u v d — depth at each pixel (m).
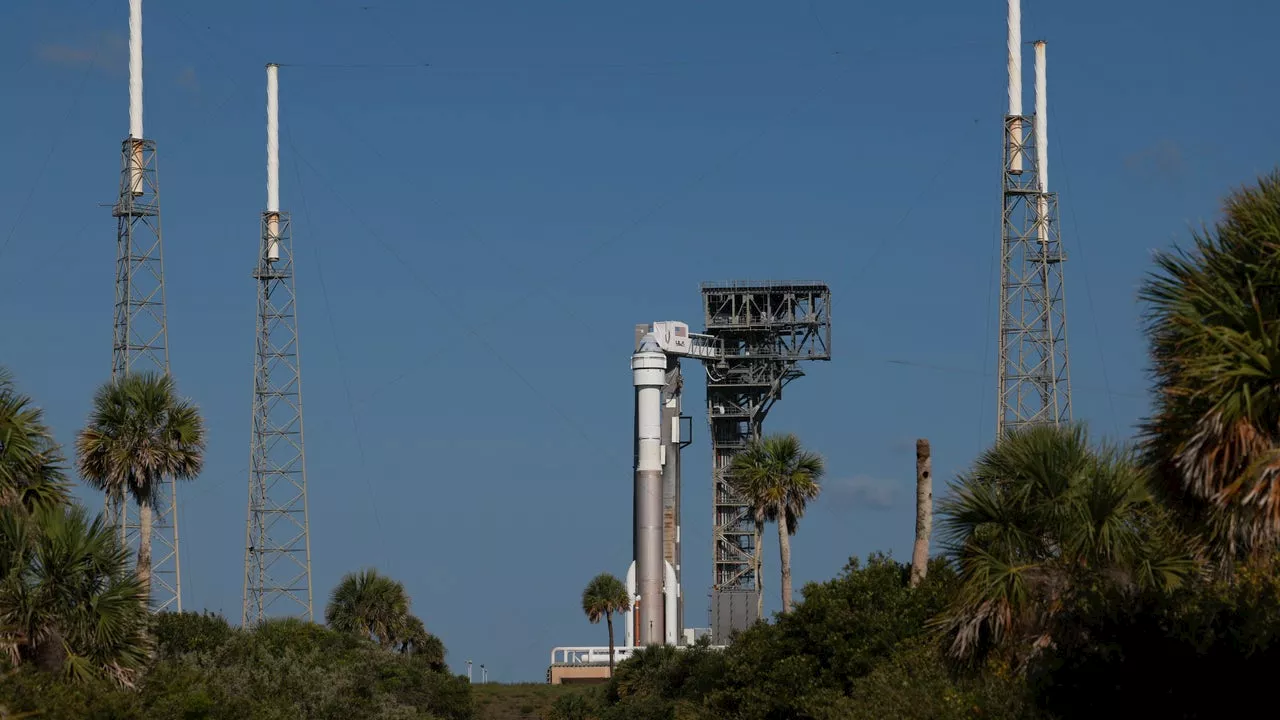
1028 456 42.50
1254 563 38.59
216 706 65.88
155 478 81.44
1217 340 30.56
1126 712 38.84
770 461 96.62
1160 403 32.22
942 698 48.81
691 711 99.81
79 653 49.88
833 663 70.75
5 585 48.28
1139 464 33.44
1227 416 29.89
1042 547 42.78
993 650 43.53
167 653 90.06
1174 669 38.62
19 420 49.88
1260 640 37.69
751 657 76.88
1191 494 31.91
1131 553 41.06
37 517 49.50
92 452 79.94
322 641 132.75
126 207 115.81
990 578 41.50
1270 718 37.50
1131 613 39.97
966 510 42.91
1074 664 40.53
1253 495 29.22
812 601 73.81
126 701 49.69
